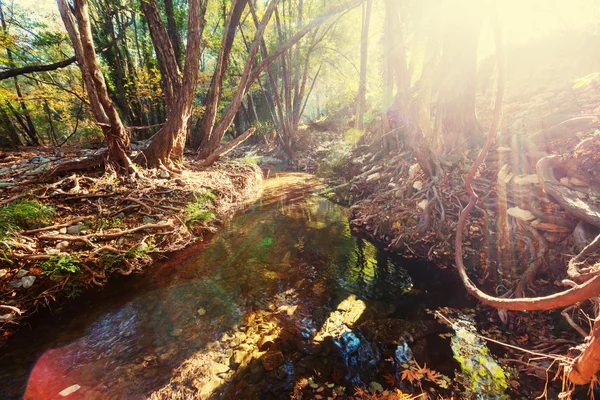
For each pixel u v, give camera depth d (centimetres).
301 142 1673
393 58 504
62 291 332
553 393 202
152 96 1314
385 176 675
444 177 489
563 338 237
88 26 476
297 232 540
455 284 357
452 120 546
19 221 386
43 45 1089
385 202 571
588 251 245
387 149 816
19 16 1242
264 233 534
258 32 825
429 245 436
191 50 654
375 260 432
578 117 408
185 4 1319
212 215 553
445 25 510
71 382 227
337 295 345
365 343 267
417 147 514
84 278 354
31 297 313
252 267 411
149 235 447
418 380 225
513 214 358
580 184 324
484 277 349
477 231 398
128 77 1320
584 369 120
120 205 493
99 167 587
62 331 282
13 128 1359
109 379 229
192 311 314
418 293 345
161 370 239
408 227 473
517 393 208
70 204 468
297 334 280
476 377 224
